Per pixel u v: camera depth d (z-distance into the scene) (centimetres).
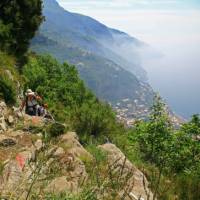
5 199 396
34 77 2619
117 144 1706
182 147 1650
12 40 2716
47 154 394
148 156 1634
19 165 627
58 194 455
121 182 421
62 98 2795
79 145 1095
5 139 1003
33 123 1309
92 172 462
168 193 1006
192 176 1318
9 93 1736
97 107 2312
